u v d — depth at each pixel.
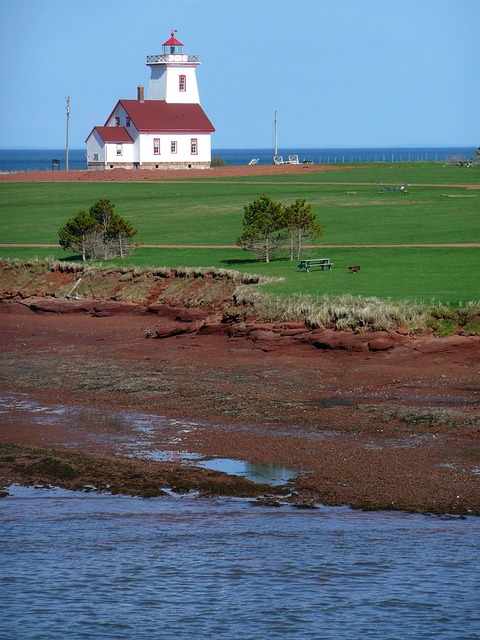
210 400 112.56
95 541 73.94
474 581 67.06
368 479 85.19
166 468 88.25
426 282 154.25
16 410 110.50
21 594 66.00
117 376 124.75
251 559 70.56
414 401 109.75
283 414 106.31
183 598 65.31
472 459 89.88
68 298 169.00
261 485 84.19
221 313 149.00
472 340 125.75
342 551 71.50
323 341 129.62
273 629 61.44
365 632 61.03
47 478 86.81
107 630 61.75
